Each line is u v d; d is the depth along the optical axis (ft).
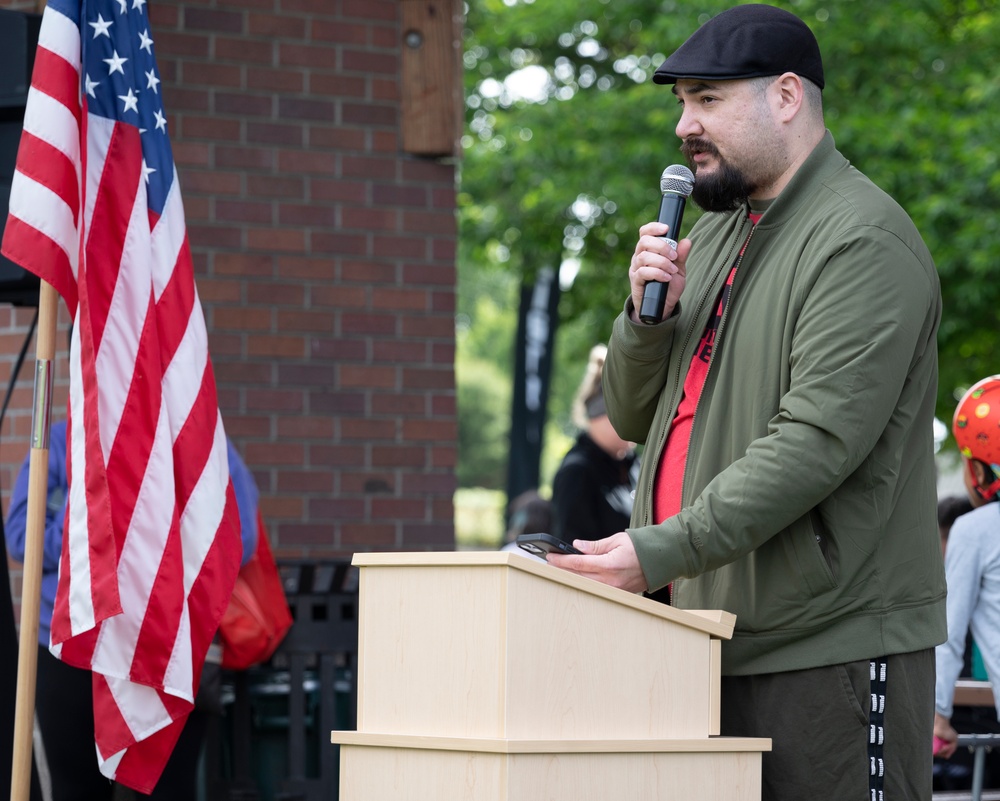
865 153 68.49
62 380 29.94
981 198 67.00
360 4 33.94
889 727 14.39
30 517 19.94
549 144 75.05
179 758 23.97
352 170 33.63
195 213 32.32
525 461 100.68
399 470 33.47
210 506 21.25
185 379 21.29
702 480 15.40
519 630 12.58
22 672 19.60
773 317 15.05
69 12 20.61
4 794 20.81
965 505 29.40
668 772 13.41
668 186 16.10
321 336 33.12
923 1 73.87
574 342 104.22
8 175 23.18
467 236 82.07
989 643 23.50
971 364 71.41
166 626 20.49
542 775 12.51
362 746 13.28
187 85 32.45
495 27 87.15
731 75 15.28
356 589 26.00
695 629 13.93
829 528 14.53
